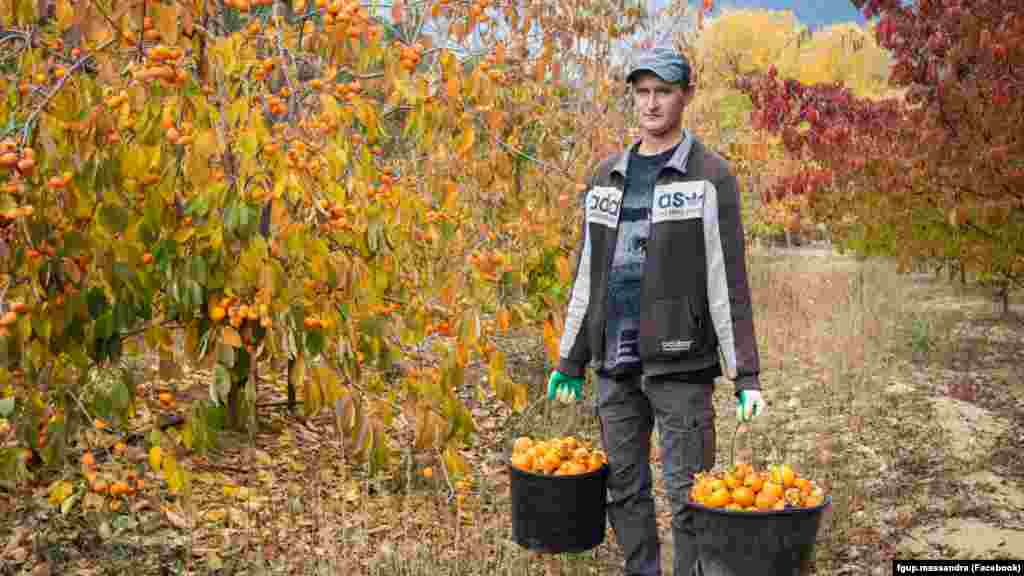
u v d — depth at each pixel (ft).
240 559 9.96
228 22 11.10
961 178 19.70
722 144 36.63
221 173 8.86
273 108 9.12
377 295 10.77
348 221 9.56
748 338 8.14
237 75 9.24
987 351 24.54
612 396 8.85
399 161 12.56
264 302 8.85
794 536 7.20
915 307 32.58
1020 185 18.29
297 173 8.54
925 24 18.95
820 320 27.58
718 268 8.13
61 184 8.04
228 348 9.08
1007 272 26.37
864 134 22.66
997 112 18.06
